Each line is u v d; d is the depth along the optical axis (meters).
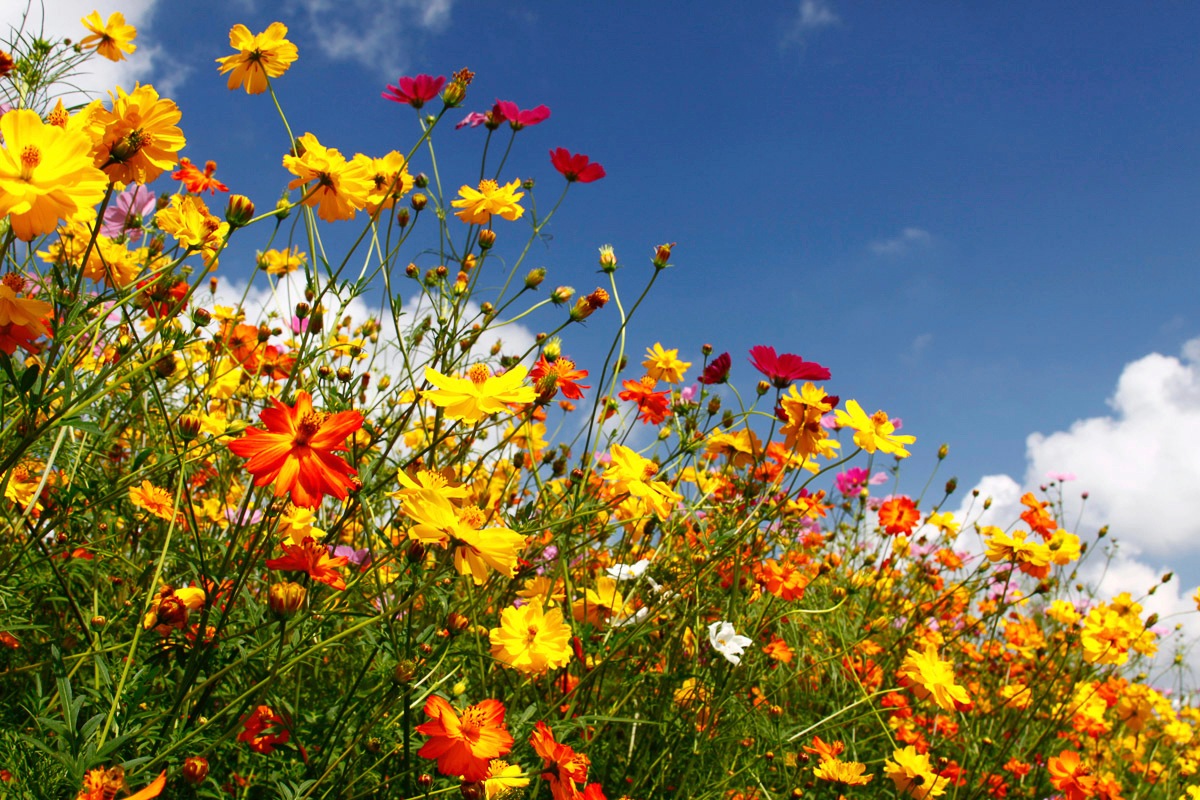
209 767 0.60
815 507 1.00
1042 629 1.42
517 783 0.57
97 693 0.56
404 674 0.57
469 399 0.65
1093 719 1.12
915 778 0.81
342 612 0.60
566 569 0.75
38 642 0.67
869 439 0.77
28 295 0.62
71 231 0.66
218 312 0.90
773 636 0.97
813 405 0.80
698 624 0.84
